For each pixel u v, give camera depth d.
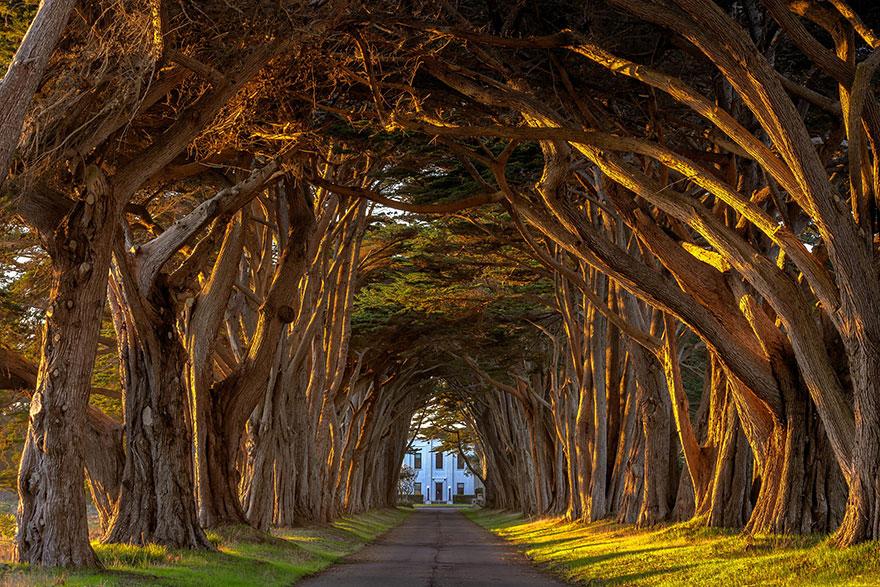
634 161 21.58
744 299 17.59
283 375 27.84
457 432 89.88
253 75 14.66
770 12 14.12
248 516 26.66
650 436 26.25
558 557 22.97
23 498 13.63
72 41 12.84
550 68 17.22
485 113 18.62
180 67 14.63
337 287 36.16
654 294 17.34
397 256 36.50
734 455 20.88
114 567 14.02
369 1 15.09
